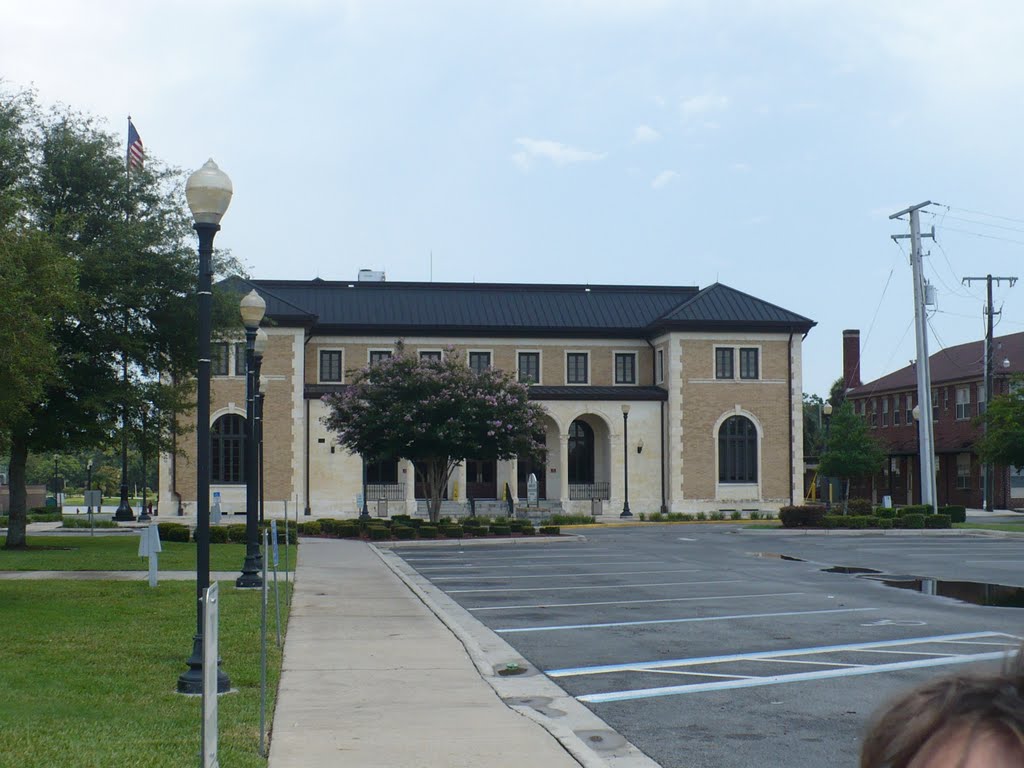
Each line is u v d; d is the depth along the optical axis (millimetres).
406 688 9727
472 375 37000
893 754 1337
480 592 18234
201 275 10250
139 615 14234
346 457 46812
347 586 18406
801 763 7398
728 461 49125
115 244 27609
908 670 10844
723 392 49062
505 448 36312
